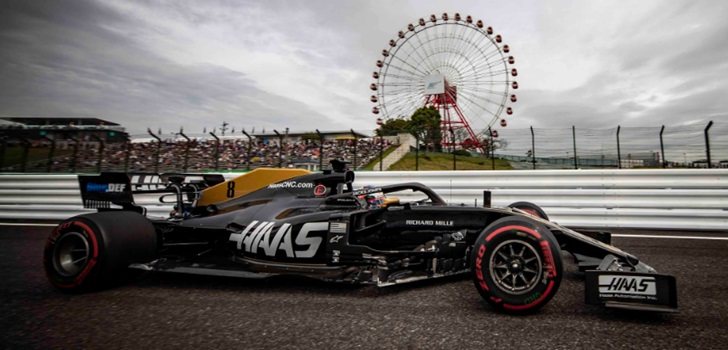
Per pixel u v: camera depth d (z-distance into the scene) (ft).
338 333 6.54
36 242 16.66
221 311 7.73
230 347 6.04
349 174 11.56
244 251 10.35
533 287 7.07
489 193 10.23
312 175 11.68
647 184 19.11
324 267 9.37
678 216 18.45
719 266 11.37
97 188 11.46
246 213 11.03
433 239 9.94
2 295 8.99
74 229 9.14
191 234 11.46
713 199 18.12
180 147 48.75
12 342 6.32
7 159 37.35
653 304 6.77
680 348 5.83
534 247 7.15
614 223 19.11
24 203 24.86
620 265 8.26
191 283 9.89
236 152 50.29
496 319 7.10
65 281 9.00
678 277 10.18
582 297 8.40
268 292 9.01
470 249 9.46
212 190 12.35
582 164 32.35
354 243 9.70
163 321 7.22
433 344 6.05
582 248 9.24
